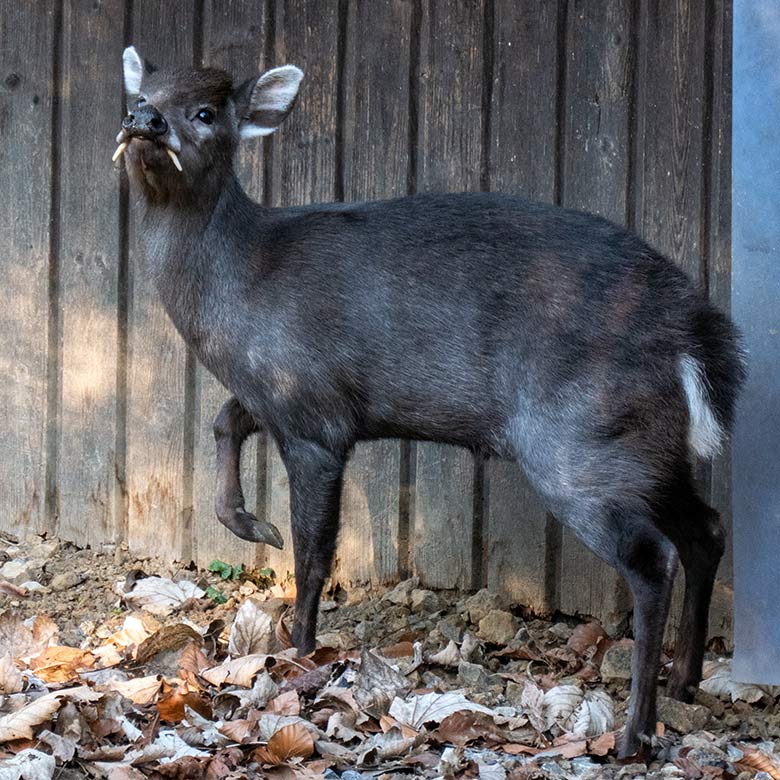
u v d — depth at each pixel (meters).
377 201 6.17
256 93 6.18
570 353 5.61
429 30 6.86
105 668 5.95
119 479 7.50
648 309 5.60
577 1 6.63
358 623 6.87
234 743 5.10
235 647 6.07
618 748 5.36
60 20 7.50
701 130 6.46
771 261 5.96
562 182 6.72
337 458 6.07
